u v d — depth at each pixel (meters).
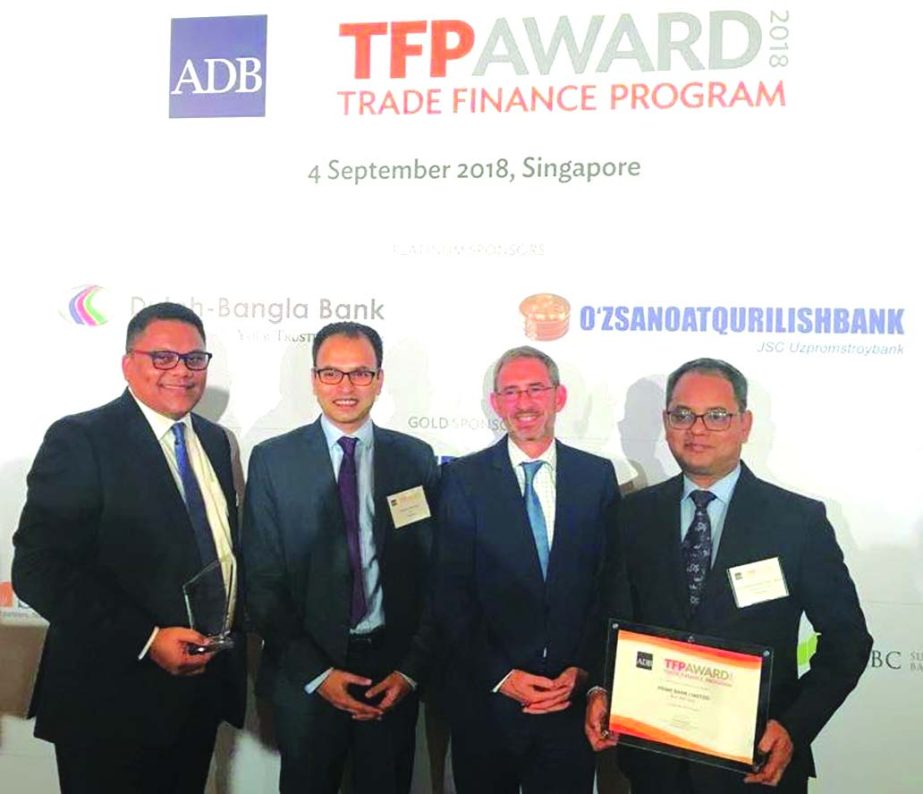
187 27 1.99
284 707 1.78
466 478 1.74
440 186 1.92
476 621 1.73
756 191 1.82
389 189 1.94
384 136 1.94
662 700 1.57
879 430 1.79
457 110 1.92
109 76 2.01
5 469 2.04
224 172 1.98
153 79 2.00
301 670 1.76
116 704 1.65
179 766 1.78
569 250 1.88
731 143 1.83
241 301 1.98
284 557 1.80
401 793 1.84
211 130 1.98
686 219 1.84
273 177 1.97
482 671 1.71
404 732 1.84
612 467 1.78
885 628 1.80
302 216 1.96
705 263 1.84
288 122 1.96
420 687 1.93
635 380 1.87
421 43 1.92
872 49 1.78
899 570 1.79
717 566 1.66
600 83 1.87
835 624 1.61
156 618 1.65
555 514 1.72
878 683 1.82
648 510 1.73
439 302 1.92
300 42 1.96
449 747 1.96
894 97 1.78
